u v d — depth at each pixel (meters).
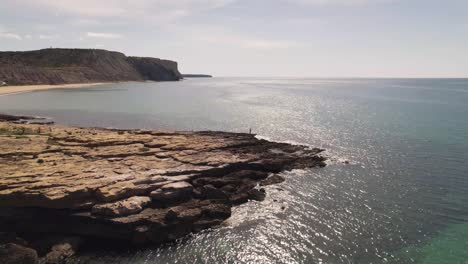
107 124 81.00
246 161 46.25
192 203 35.41
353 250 29.06
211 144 53.06
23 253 26.59
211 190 37.69
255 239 30.81
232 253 28.80
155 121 86.44
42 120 82.50
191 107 114.88
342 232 31.94
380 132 75.88
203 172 41.09
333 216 35.03
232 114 101.50
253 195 39.25
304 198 39.47
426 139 67.81
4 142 45.97
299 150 57.25
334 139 69.44
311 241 30.45
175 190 35.59
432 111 109.00
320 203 38.12
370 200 38.88
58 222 31.03
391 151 59.25
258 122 88.94
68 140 48.75
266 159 49.12
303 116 100.69
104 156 42.62
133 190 33.78
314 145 64.25
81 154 42.91
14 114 90.31
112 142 48.62
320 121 91.88
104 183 33.81
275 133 75.50
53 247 28.58
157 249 29.52
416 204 37.72
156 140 51.94
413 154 57.16
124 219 30.41
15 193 29.95
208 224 32.75
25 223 30.59
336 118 97.06
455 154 56.69
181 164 42.53
